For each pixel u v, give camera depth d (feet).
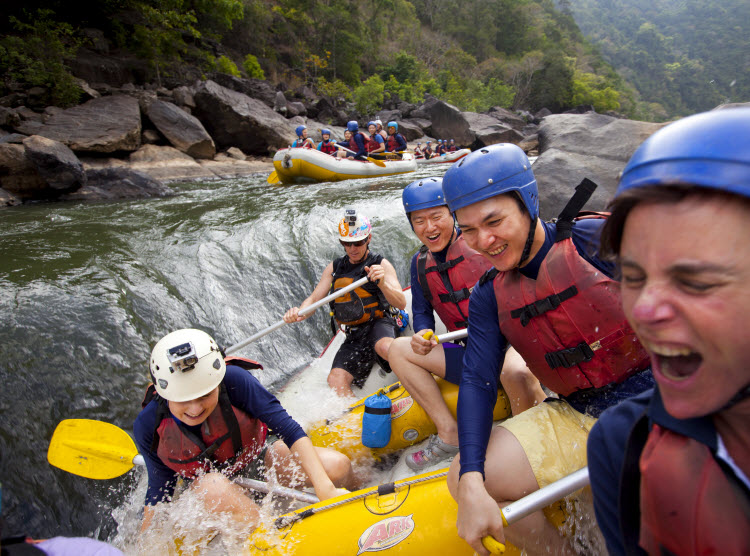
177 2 65.87
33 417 8.67
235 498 6.21
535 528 4.86
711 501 1.84
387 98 99.19
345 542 5.27
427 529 5.18
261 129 54.08
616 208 1.84
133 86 55.88
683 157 1.60
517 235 4.71
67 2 61.11
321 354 11.67
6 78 44.96
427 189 7.93
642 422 2.15
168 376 5.98
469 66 168.76
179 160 43.27
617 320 4.70
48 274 12.28
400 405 7.97
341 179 34.19
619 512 2.22
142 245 14.75
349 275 10.25
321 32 115.85
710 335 1.62
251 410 6.76
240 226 16.33
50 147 27.04
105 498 7.78
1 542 2.65
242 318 12.54
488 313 5.36
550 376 5.25
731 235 1.54
